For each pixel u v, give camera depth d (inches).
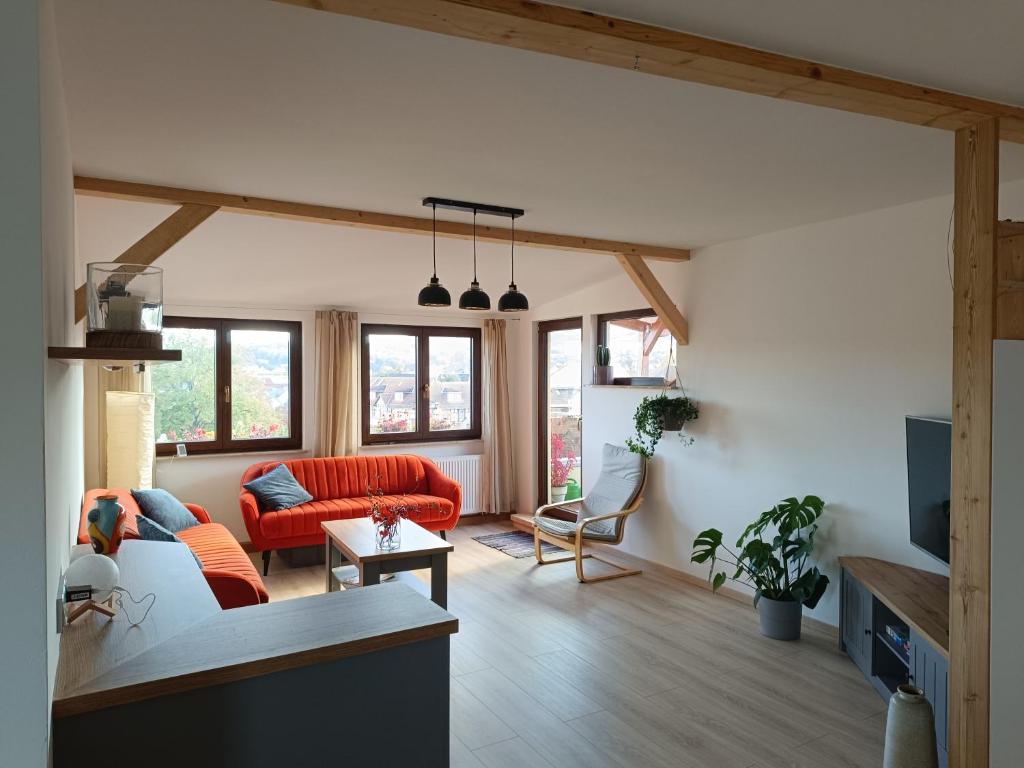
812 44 81.7
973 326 100.7
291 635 74.9
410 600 86.5
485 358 304.7
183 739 66.3
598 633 176.6
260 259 209.9
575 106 104.1
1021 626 101.3
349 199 157.5
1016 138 104.7
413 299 269.1
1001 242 102.0
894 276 163.2
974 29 78.7
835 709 136.8
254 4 75.3
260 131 114.7
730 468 206.2
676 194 153.5
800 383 185.6
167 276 219.6
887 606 139.7
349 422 272.5
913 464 151.8
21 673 50.9
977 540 99.7
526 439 305.6
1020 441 100.9
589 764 117.7
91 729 62.5
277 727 70.6
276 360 266.4
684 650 165.8
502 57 88.0
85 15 77.0
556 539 229.0
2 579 50.2
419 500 253.9
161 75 93.0
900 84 91.4
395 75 93.3
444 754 80.0
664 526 230.1
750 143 120.1
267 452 261.6
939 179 140.7
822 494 179.9
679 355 224.4
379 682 75.9
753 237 198.8
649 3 72.5
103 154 126.2
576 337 281.0
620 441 251.3
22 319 50.4
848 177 139.9
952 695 103.7
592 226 185.6
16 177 50.2
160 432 246.4
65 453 82.5
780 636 171.9
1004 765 100.3
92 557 79.8
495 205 163.3
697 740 125.3
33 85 50.6
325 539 220.5
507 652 164.4
